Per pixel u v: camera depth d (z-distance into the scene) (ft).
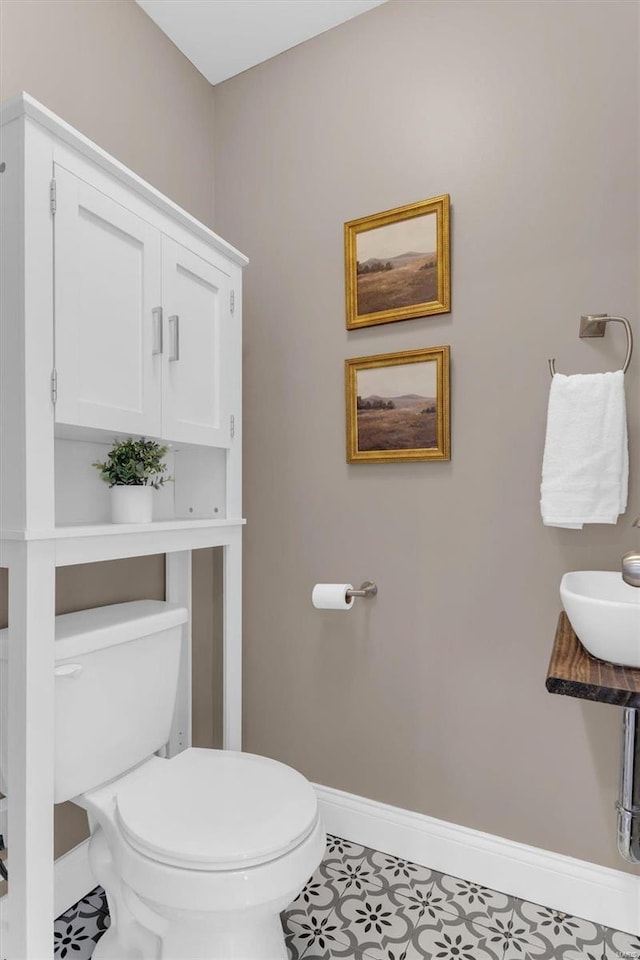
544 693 5.19
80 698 4.26
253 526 6.71
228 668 5.79
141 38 5.95
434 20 5.67
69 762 4.19
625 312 4.85
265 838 3.73
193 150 6.68
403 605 5.84
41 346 3.76
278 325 6.57
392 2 5.89
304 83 6.41
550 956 4.53
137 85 5.88
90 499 5.17
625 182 4.86
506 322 5.32
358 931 4.77
